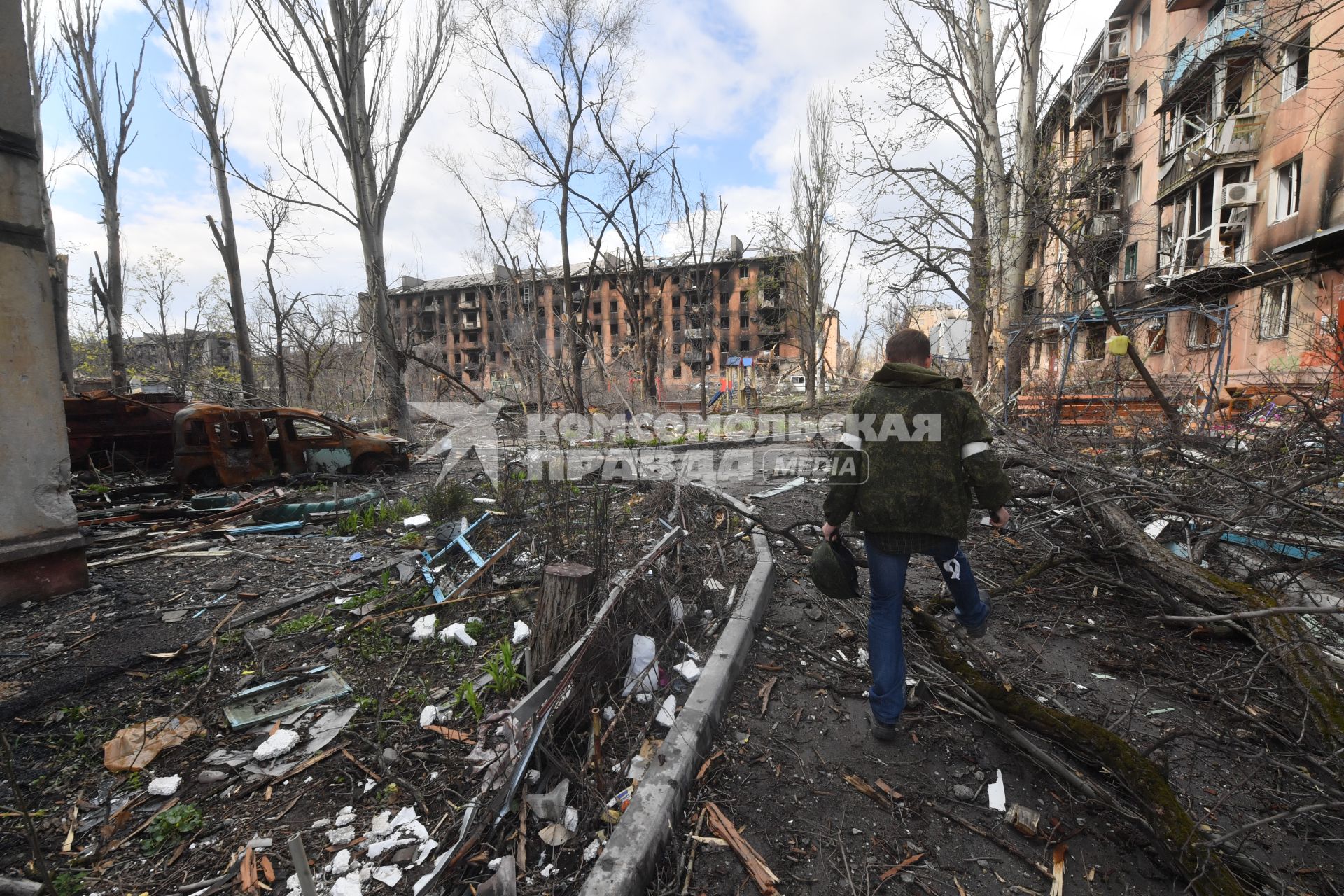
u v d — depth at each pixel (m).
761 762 2.42
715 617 3.61
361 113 12.64
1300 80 11.89
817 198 25.25
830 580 2.61
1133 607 3.61
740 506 5.37
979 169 13.58
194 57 14.18
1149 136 18.16
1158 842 1.89
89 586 4.16
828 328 29.88
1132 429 5.38
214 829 2.04
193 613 3.76
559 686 2.33
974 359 14.21
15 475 3.86
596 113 15.61
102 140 14.98
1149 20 18.77
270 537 5.45
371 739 2.52
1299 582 3.08
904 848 1.99
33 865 1.87
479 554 4.58
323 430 8.61
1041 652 3.19
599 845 1.94
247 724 2.61
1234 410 5.61
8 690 2.85
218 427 7.32
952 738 2.55
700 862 1.93
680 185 17.03
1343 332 5.08
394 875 1.81
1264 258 12.73
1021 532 4.82
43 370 3.97
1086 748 2.19
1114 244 13.30
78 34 14.50
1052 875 1.87
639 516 5.59
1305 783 2.19
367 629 3.54
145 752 2.43
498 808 1.99
